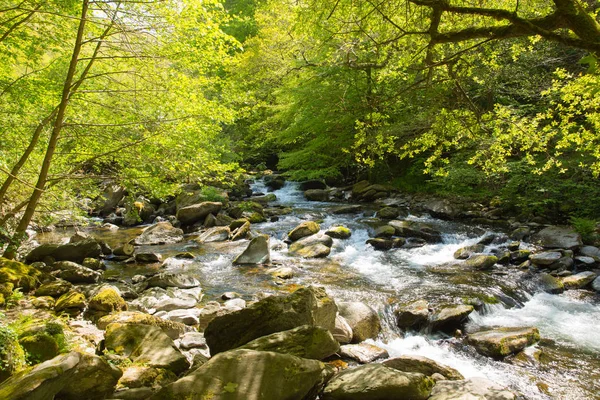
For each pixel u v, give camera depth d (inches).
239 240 506.9
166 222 537.6
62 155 335.0
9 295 265.9
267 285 344.5
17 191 361.7
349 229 519.5
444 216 569.9
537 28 145.4
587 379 209.3
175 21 266.4
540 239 435.2
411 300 301.9
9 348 143.3
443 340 255.3
